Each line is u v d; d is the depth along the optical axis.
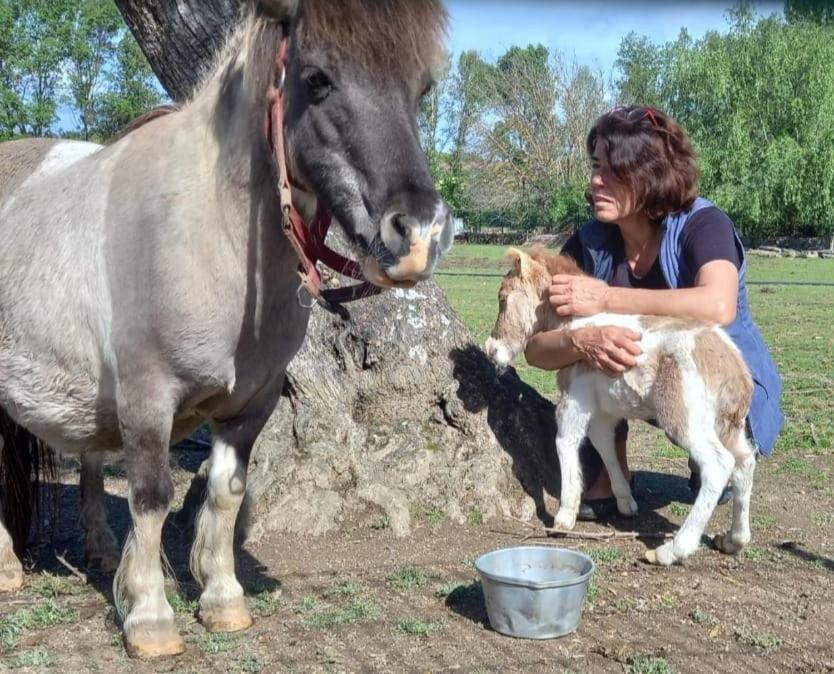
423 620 3.18
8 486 3.70
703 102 36.91
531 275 4.17
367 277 2.34
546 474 4.54
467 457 4.42
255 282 2.79
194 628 3.14
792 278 21.89
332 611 3.25
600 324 3.88
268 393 3.10
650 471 5.30
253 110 2.67
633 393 3.86
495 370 4.72
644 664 2.80
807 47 35.59
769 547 3.98
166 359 2.77
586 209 43.16
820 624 3.17
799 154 34.34
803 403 7.21
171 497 2.87
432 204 2.25
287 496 4.07
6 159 3.56
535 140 46.19
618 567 3.73
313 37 2.33
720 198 35.53
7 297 3.18
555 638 3.03
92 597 3.49
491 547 3.94
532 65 46.66
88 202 3.01
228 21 4.61
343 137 2.33
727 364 3.71
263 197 2.72
